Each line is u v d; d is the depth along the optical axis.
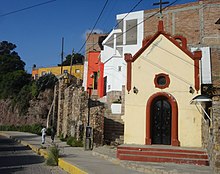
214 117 11.49
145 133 17.30
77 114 28.58
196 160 13.94
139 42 35.81
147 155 14.89
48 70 70.50
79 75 66.25
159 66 17.86
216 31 32.41
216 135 11.27
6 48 94.50
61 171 13.42
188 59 17.52
